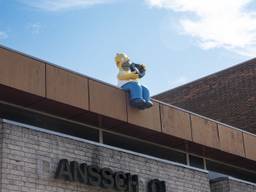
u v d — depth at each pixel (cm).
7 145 1514
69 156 1650
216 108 3225
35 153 1570
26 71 1602
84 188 1652
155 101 1939
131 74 1858
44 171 1575
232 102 3169
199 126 2077
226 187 2116
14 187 1498
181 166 1981
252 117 3055
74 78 1716
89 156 1702
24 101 1645
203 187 2033
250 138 2284
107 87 1798
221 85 3253
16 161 1521
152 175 1866
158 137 1969
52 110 1712
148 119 1892
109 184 1705
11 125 1540
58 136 1641
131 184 1767
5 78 1548
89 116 1767
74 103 1694
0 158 1497
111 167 1748
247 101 3105
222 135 2161
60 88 1670
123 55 1883
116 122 1825
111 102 1794
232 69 3228
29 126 1580
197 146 2086
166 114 1964
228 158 2238
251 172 2414
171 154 2089
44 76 1641
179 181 1952
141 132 1912
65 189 1606
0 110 1664
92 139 1836
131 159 1817
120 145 1933
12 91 1580
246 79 3148
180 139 2002
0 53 1557
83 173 1650
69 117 1767
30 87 1598
